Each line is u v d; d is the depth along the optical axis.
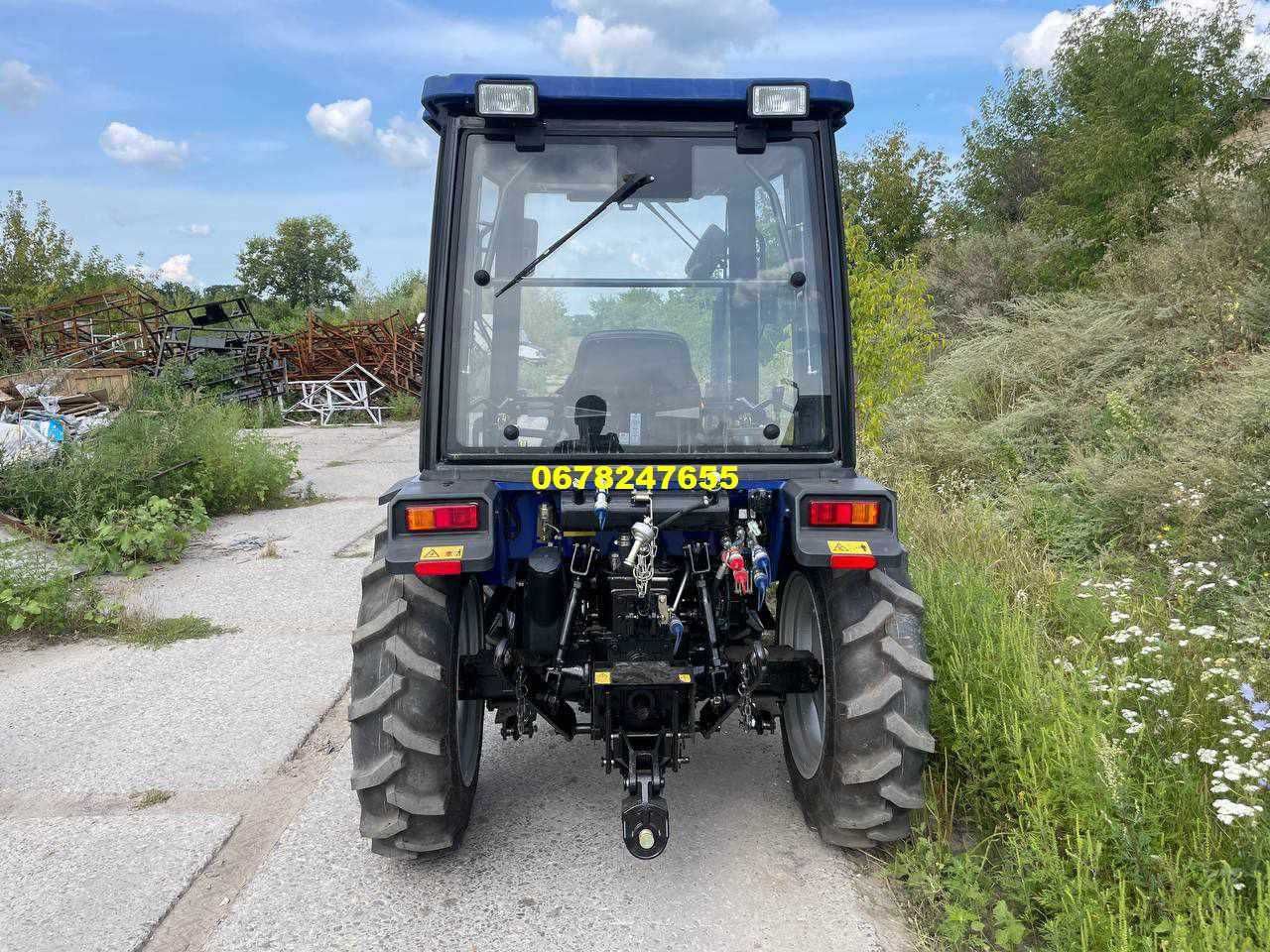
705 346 2.83
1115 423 6.25
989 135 17.91
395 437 14.60
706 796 3.29
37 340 16.64
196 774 3.56
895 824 2.71
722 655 2.90
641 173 2.79
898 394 7.48
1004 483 6.39
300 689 4.42
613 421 2.81
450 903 2.68
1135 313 7.37
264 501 9.18
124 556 6.83
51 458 7.60
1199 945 2.11
